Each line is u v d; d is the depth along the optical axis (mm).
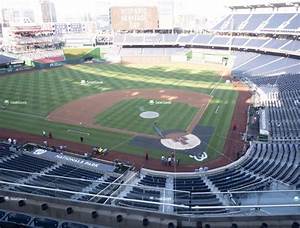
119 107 55750
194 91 66625
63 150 39625
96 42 128500
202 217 12703
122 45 118375
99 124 48031
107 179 31484
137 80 76625
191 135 44125
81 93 64750
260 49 95000
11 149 38844
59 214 13383
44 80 76125
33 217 13383
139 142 42000
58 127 47062
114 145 41156
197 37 116188
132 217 12969
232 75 81812
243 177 30391
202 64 99375
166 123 48312
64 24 156750
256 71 82375
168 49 115688
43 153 37250
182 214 13469
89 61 103438
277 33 94562
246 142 41531
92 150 39719
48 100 59969
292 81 67250
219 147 40438
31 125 47844
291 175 28641
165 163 36469
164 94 64125
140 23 119812
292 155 34656
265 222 12305
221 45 106312
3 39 130750
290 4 97375
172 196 20219
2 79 77062
